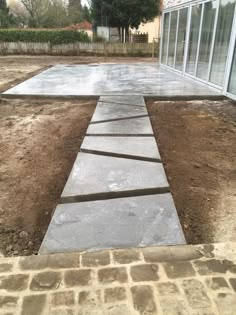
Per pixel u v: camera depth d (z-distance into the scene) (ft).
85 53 54.03
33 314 4.46
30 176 9.18
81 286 4.95
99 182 8.04
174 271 5.24
